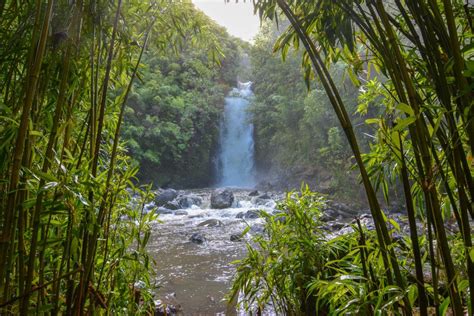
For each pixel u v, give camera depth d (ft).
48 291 4.71
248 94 56.13
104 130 5.99
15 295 4.36
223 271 15.43
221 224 25.32
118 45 5.41
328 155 37.09
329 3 4.25
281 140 44.29
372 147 4.84
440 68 3.29
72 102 4.58
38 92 4.24
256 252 6.54
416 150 3.35
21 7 4.51
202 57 51.26
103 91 4.47
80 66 4.74
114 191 4.59
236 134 52.95
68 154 4.19
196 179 50.39
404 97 3.45
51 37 4.15
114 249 5.69
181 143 48.24
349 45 4.38
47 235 4.12
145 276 6.21
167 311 10.50
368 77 5.22
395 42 3.39
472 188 3.15
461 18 4.26
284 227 6.47
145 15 5.77
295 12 4.91
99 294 4.48
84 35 4.62
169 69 50.88
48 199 4.31
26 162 3.85
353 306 3.83
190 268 15.84
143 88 46.24
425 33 3.43
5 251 3.53
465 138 3.72
